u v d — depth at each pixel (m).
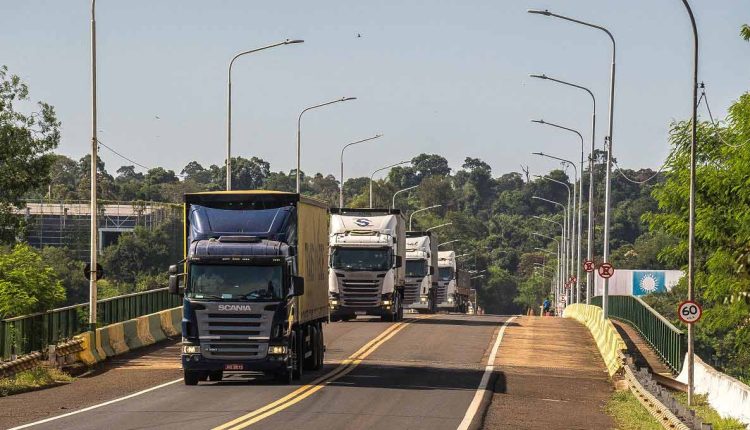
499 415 46.38
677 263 92.69
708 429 39.78
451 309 189.50
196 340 54.81
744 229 83.31
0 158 109.50
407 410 46.72
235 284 54.88
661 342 80.69
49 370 60.59
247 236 55.84
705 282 89.25
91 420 41.91
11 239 111.38
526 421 45.00
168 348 78.12
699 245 89.62
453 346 82.56
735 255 77.75
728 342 156.00
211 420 41.94
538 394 55.81
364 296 106.06
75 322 72.38
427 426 41.91
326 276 67.31
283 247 55.50
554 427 43.62
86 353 66.00
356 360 71.00
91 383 57.47
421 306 141.88
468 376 62.84
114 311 79.31
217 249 55.09
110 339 71.81
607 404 53.44
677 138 91.19
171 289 55.41
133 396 50.84
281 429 39.69
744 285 77.06
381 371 64.44
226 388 54.53
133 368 65.62
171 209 190.50
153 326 82.44
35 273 86.69
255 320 54.69
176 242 186.00
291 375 56.94
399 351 77.69
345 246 106.12
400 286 114.31
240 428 39.75
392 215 108.81
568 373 68.25
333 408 46.53
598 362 76.12
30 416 43.38
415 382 58.81
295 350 58.09
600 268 95.19
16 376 57.06
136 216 189.25
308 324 62.25
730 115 84.38
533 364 72.50
